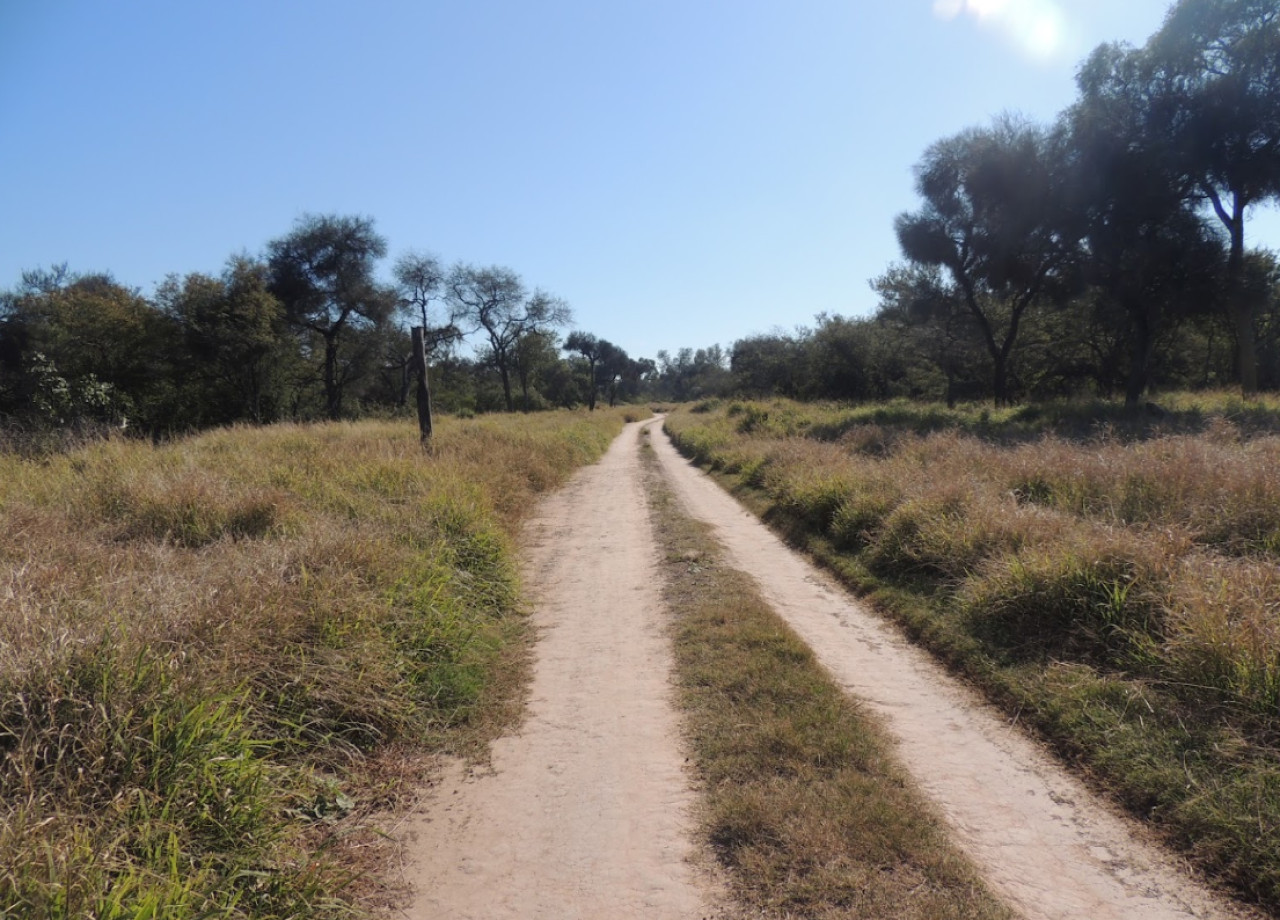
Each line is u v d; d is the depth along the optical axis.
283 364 37.81
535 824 3.25
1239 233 20.08
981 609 5.40
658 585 7.25
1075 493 7.68
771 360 48.78
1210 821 2.99
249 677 3.74
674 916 2.62
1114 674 4.25
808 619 6.09
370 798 3.52
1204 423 14.41
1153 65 19.62
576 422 31.62
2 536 5.43
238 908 2.55
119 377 30.83
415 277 45.34
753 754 3.73
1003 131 22.39
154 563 5.13
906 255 26.34
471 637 5.45
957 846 2.97
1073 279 22.97
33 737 2.82
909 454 12.19
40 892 2.15
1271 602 4.32
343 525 6.96
